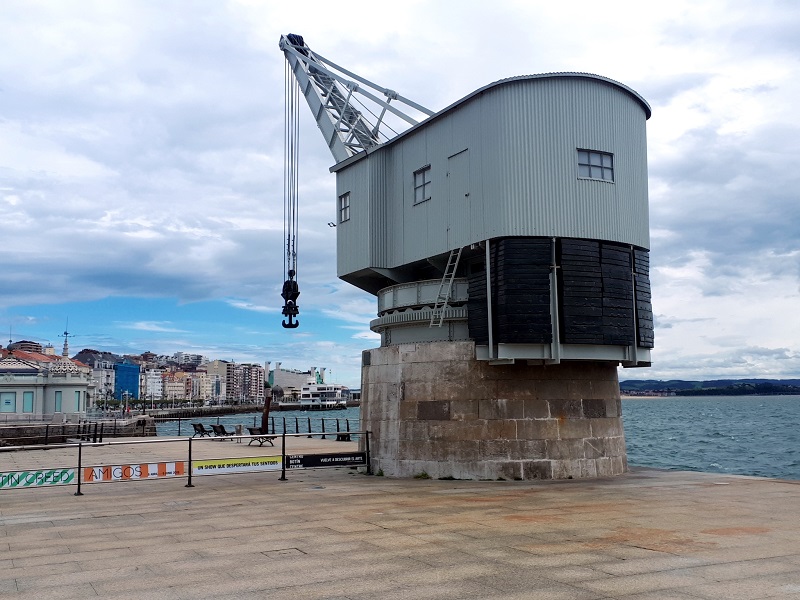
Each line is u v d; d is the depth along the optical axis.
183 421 136.88
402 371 19.38
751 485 16.25
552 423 17.98
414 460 18.72
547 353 17.53
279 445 34.16
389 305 21.16
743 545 9.54
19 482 15.27
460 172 19.39
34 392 60.12
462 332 19.36
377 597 7.33
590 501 13.80
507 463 17.72
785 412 144.50
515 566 8.52
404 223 21.53
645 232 19.50
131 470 16.38
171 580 8.14
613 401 19.14
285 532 10.97
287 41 31.88
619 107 19.02
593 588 7.49
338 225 23.66
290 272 25.69
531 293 17.50
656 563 8.55
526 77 18.20
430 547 9.68
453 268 20.12
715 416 127.25
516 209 17.81
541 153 18.03
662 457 43.66
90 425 48.94
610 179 18.64
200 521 12.17
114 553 9.66
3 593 7.70
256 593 7.55
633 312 18.56
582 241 17.92
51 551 9.88
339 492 15.70
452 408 18.34
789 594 7.18
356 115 28.59
